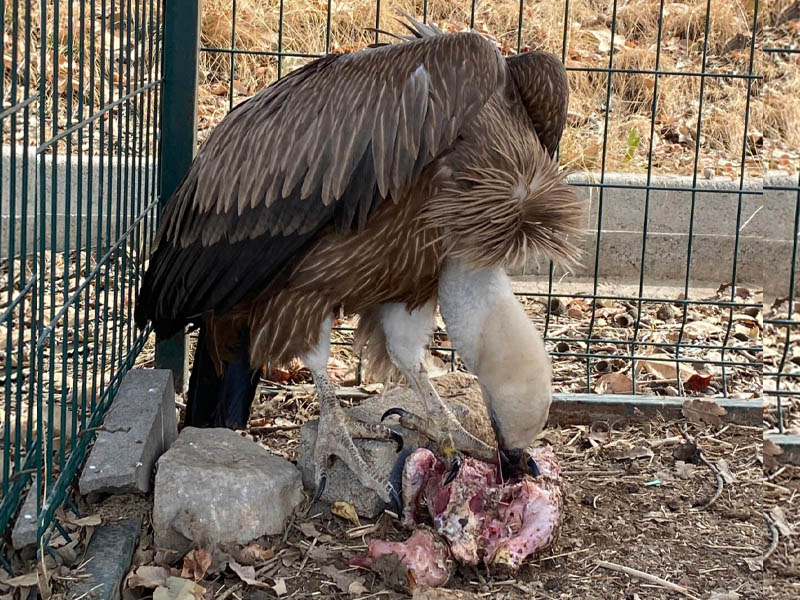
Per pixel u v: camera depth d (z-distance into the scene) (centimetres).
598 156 308
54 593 147
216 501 161
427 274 172
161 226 190
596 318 257
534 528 162
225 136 180
